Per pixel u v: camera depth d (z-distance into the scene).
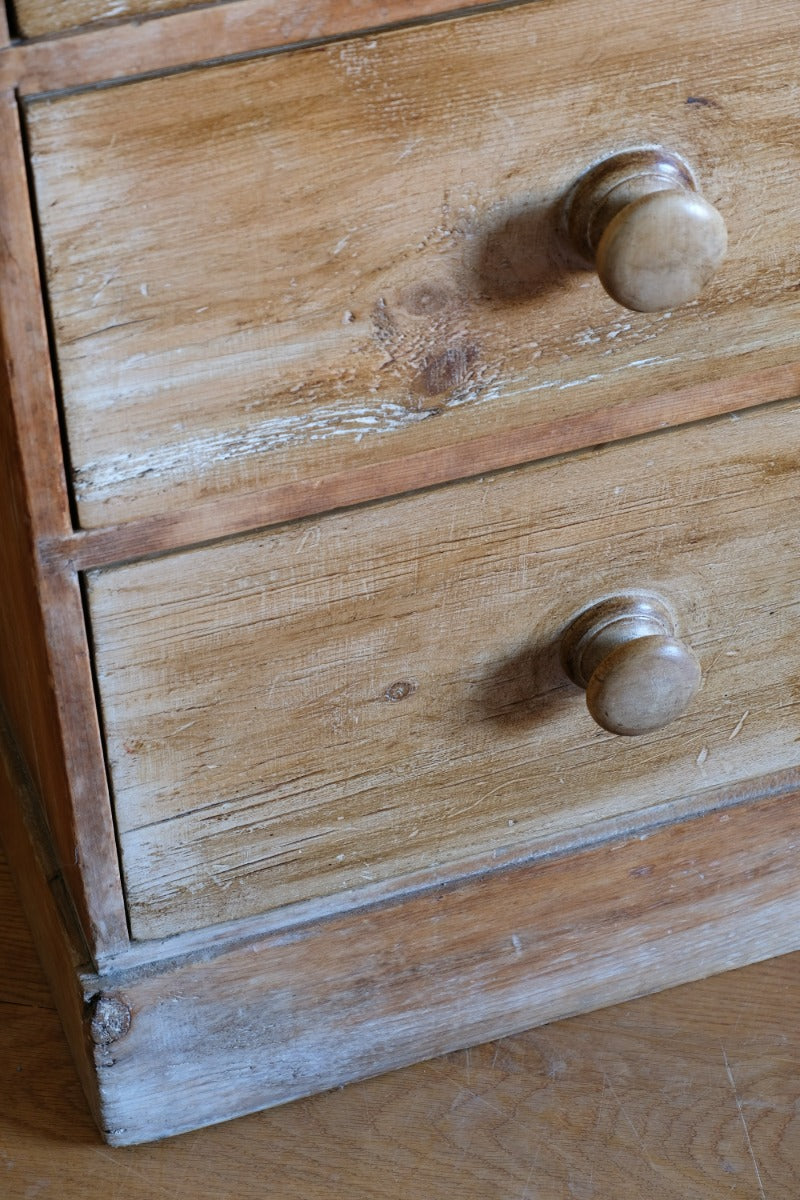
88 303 0.87
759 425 1.00
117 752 0.99
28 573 0.93
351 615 0.99
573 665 1.04
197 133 0.85
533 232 0.92
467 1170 1.12
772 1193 1.11
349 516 0.96
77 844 1.01
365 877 1.09
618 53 0.88
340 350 0.92
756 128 0.92
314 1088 1.16
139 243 0.86
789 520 1.04
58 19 0.81
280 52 0.84
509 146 0.89
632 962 1.19
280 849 1.06
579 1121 1.14
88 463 0.90
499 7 0.86
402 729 1.04
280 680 1.00
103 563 0.93
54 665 0.95
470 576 1.00
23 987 1.21
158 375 0.89
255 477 0.93
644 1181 1.11
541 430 0.97
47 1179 1.12
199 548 0.94
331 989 1.11
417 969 1.13
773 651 1.10
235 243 0.88
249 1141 1.14
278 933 1.08
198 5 0.83
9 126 0.82
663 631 1.04
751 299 0.96
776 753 1.14
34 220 0.85
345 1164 1.12
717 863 1.16
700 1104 1.15
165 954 1.07
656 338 0.96
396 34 0.85
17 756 1.19
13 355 0.87
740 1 0.89
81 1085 1.16
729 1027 1.19
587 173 0.91
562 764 1.09
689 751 1.12
